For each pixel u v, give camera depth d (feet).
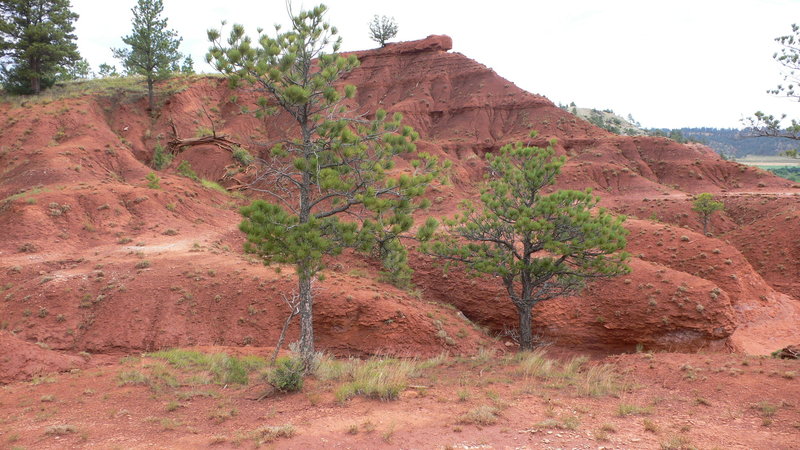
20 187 120.78
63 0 175.42
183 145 173.17
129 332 69.51
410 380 41.52
